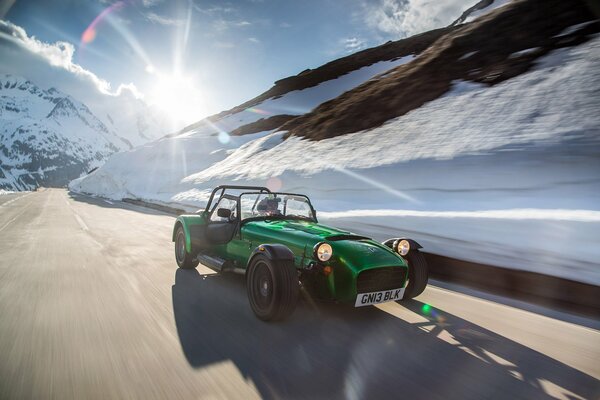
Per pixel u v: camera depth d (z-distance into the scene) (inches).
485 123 535.8
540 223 199.9
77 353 110.2
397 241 168.7
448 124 596.4
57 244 317.1
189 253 216.7
